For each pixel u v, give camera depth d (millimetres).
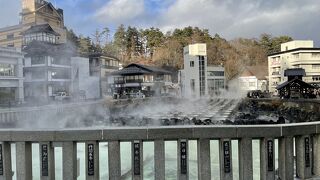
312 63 75312
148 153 15375
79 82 63469
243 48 124438
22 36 66562
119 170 6172
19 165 6191
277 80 84375
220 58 113375
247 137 6266
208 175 6203
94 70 73812
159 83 80500
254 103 62219
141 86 73062
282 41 123125
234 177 10680
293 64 77812
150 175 11664
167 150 15141
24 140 6184
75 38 101625
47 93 54312
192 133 6188
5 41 80688
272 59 87625
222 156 6250
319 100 44250
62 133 6133
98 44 116188
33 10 80375
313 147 6805
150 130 6156
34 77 54844
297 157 6715
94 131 6156
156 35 123438
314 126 6641
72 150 6176
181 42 114375
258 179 9883
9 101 40562
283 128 6328
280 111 51875
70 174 6148
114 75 73062
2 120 29703
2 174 6328
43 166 6195
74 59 62812
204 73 77438
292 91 58219
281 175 6527
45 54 54062
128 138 6160
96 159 6199
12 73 46156
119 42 118375
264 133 6285
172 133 6176
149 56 117125
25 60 54875
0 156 6320
